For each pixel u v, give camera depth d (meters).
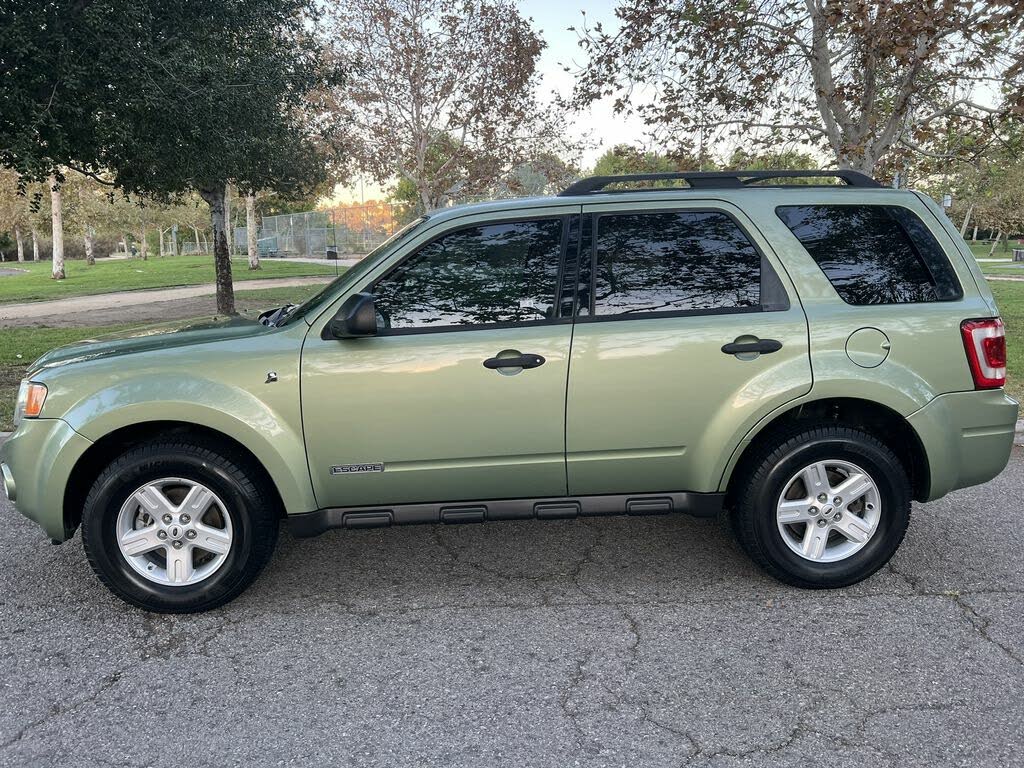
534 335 3.48
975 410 3.60
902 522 3.64
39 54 7.66
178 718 2.79
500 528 4.63
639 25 10.02
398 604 3.67
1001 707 2.76
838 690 2.89
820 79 9.81
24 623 3.53
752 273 3.57
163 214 61.00
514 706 2.82
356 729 2.71
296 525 3.52
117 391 3.39
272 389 3.42
